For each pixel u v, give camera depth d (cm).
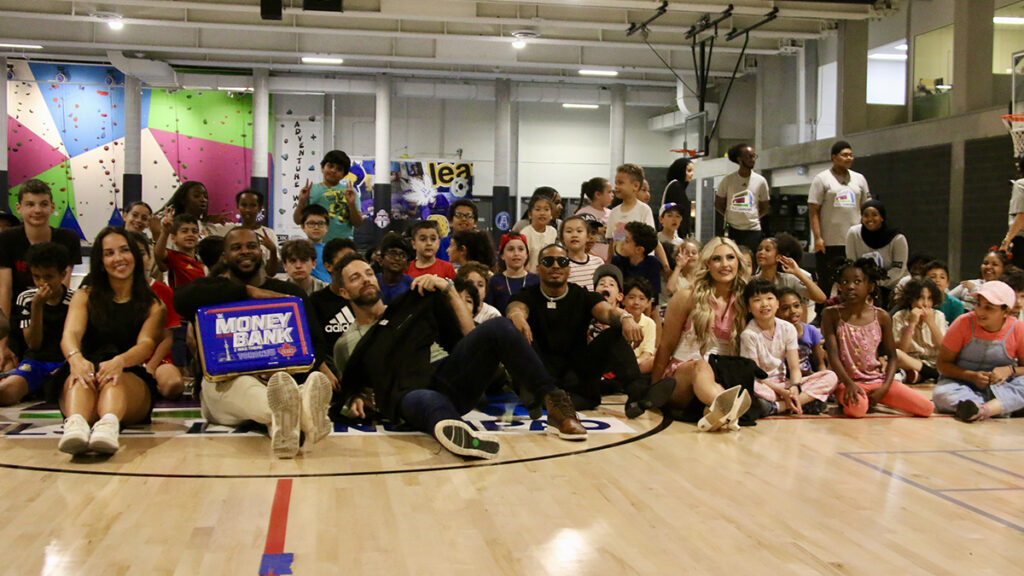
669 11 1200
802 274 571
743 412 416
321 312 474
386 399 393
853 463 356
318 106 1856
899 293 615
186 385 546
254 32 1429
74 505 278
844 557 240
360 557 234
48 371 461
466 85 1819
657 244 616
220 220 637
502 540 250
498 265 646
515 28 1305
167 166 1773
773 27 1255
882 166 1112
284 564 227
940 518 280
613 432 410
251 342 387
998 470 348
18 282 502
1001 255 681
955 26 1043
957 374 489
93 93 1748
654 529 262
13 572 219
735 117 1705
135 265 396
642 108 2027
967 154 972
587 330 465
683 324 467
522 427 418
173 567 224
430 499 290
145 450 356
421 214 1884
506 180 1814
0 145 1664
